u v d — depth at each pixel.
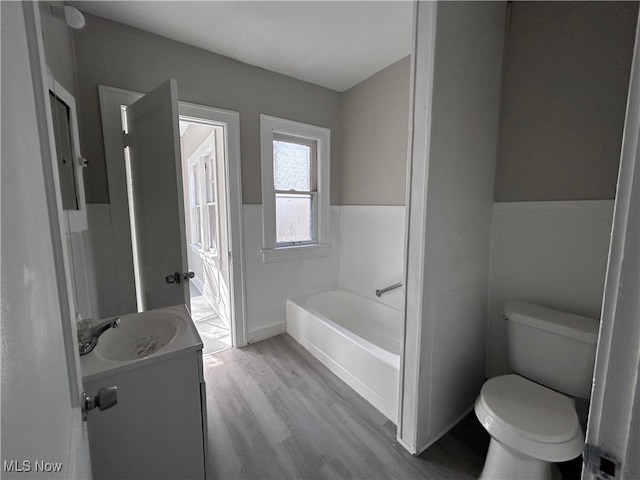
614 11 1.23
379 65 2.36
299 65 2.35
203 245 3.93
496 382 1.31
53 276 0.47
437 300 1.37
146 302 1.96
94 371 0.86
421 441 1.41
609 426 0.33
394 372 1.59
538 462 1.06
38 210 0.41
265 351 2.41
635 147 0.30
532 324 1.36
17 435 0.26
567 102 1.38
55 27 1.32
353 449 1.43
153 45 1.89
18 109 0.35
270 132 2.47
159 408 0.97
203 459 1.08
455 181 1.36
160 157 1.60
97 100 1.73
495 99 1.55
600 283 1.33
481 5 1.37
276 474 1.30
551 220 1.46
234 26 1.83
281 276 2.69
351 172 2.86
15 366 0.27
